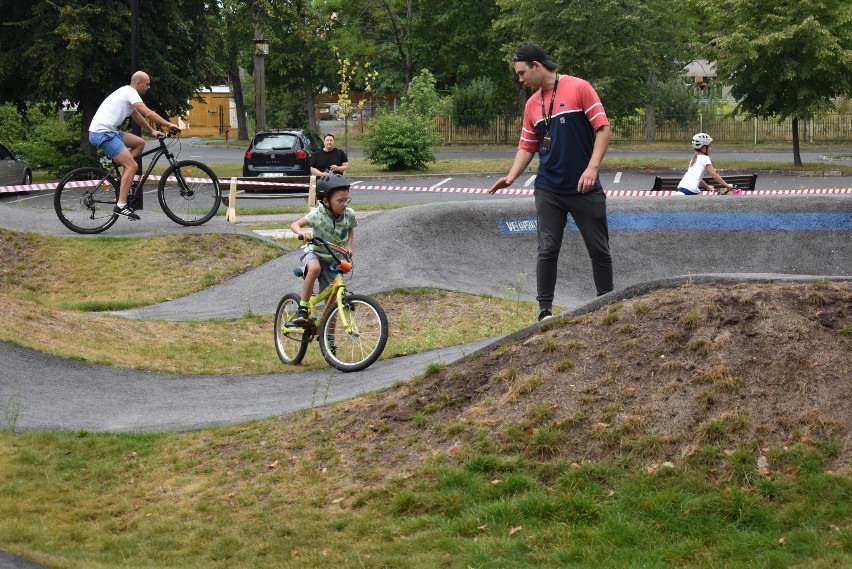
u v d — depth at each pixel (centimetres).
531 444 529
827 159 3700
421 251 1295
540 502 477
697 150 1508
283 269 1308
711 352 547
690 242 1314
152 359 924
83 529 525
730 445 489
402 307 1145
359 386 745
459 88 5222
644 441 503
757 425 495
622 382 553
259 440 634
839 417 487
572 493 483
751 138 4891
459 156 4191
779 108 3291
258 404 741
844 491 443
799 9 3073
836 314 552
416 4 5853
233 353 971
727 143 4834
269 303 1193
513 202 1398
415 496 509
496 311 1128
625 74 3409
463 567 434
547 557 433
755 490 457
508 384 592
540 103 693
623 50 3375
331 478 560
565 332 621
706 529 438
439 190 2008
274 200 2522
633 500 468
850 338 532
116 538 512
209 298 1255
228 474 589
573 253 1343
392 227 1326
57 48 2898
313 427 635
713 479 473
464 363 645
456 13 5406
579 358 588
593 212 693
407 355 860
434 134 3441
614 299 637
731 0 3212
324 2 5725
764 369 527
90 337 955
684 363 547
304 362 909
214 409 738
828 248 1295
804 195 1347
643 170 3297
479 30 5328
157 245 1394
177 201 1499
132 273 1320
